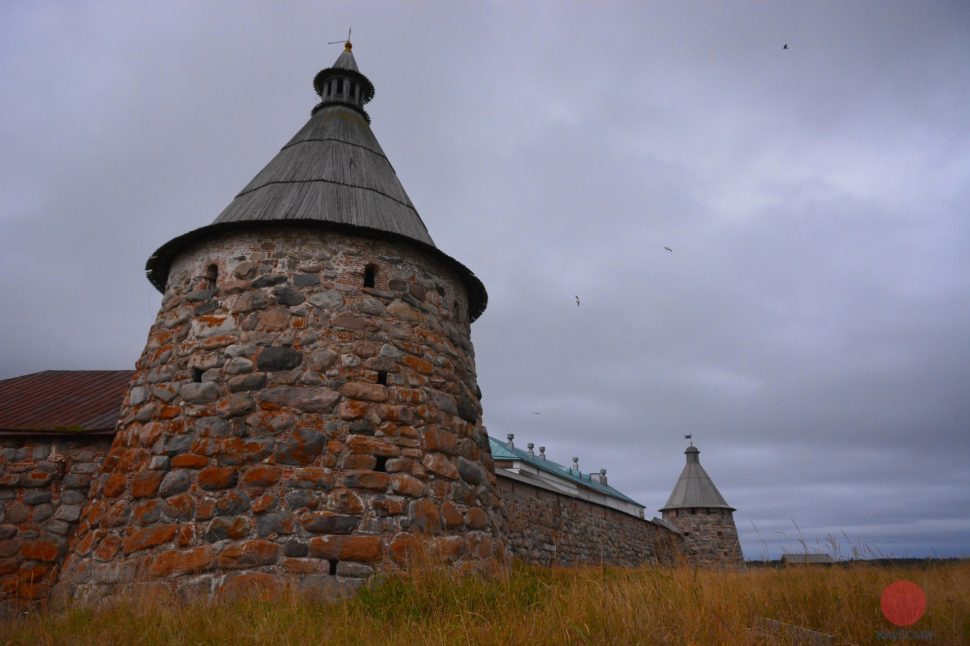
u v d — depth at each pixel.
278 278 9.36
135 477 8.59
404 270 10.10
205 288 9.62
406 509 8.51
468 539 8.98
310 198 10.46
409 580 7.29
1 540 9.61
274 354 8.84
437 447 9.20
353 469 8.40
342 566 7.84
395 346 9.48
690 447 42.91
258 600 7.01
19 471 10.01
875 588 7.95
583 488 41.16
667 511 40.97
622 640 5.00
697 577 7.68
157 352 9.61
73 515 9.88
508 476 17.20
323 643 5.39
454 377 10.13
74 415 11.17
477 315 12.65
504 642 5.13
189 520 8.02
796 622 6.38
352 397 8.81
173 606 6.88
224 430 8.48
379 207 10.95
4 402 12.14
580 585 7.49
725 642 4.98
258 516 7.95
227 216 10.41
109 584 8.05
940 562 11.12
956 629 6.01
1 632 6.12
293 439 8.37
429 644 5.22
